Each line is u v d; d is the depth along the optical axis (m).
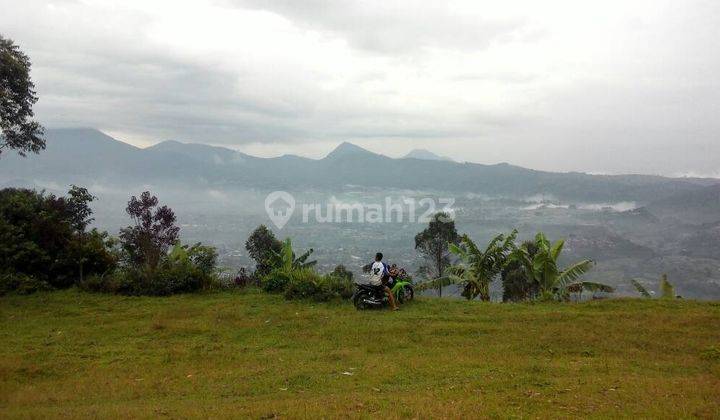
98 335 11.72
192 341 11.24
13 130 20.30
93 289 16.61
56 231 17.34
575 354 9.90
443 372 8.73
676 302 14.88
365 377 8.56
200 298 15.96
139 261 18.30
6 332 11.91
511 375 8.46
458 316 13.21
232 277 18.14
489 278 18.77
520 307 14.54
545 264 17.77
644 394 7.30
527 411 6.60
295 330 12.02
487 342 10.80
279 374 8.83
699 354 9.71
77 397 7.84
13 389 8.29
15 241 16.91
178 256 18.17
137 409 6.92
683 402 6.93
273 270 17.97
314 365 9.35
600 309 14.15
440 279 18.81
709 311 13.43
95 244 17.92
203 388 8.20
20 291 16.00
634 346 10.30
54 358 10.01
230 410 6.80
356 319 13.00
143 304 14.99
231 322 12.79
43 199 19.31
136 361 9.81
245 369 9.20
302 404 6.98
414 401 7.01
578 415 6.45
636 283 19.19
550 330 11.53
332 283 15.80
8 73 18.72
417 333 11.59
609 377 8.31
